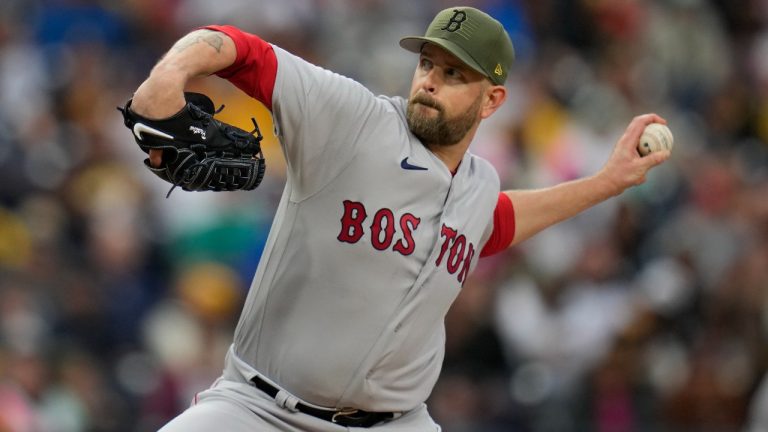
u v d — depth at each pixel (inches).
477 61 591.8
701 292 1430.9
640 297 1386.6
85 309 1262.3
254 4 1781.5
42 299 1249.4
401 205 582.6
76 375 1175.6
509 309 1342.3
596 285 1411.2
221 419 577.0
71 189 1446.9
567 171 1673.2
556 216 678.5
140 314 1302.9
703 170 1718.8
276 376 586.9
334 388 582.9
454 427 1217.4
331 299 576.7
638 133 687.7
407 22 1857.8
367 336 580.7
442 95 591.8
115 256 1352.1
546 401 1231.5
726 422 1275.8
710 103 1968.5
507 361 1275.8
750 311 1364.4
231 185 549.6
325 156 566.9
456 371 1256.8
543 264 1434.5
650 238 1573.6
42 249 1342.3
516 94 1769.2
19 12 1768.0
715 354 1323.8
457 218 602.9
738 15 2167.8
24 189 1422.2
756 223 1571.1
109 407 1187.9
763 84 2049.7
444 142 601.3
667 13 2058.3
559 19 1978.3
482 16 600.1
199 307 1331.2
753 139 1952.5
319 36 1807.3
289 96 549.0
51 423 1132.5
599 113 1818.4
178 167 526.9
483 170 631.2
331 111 561.9
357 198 572.7
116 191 1437.0
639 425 1235.9
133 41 1774.1
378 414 609.0
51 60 1670.8
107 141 1517.0
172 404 1214.3
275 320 584.7
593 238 1509.6
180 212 1449.3
